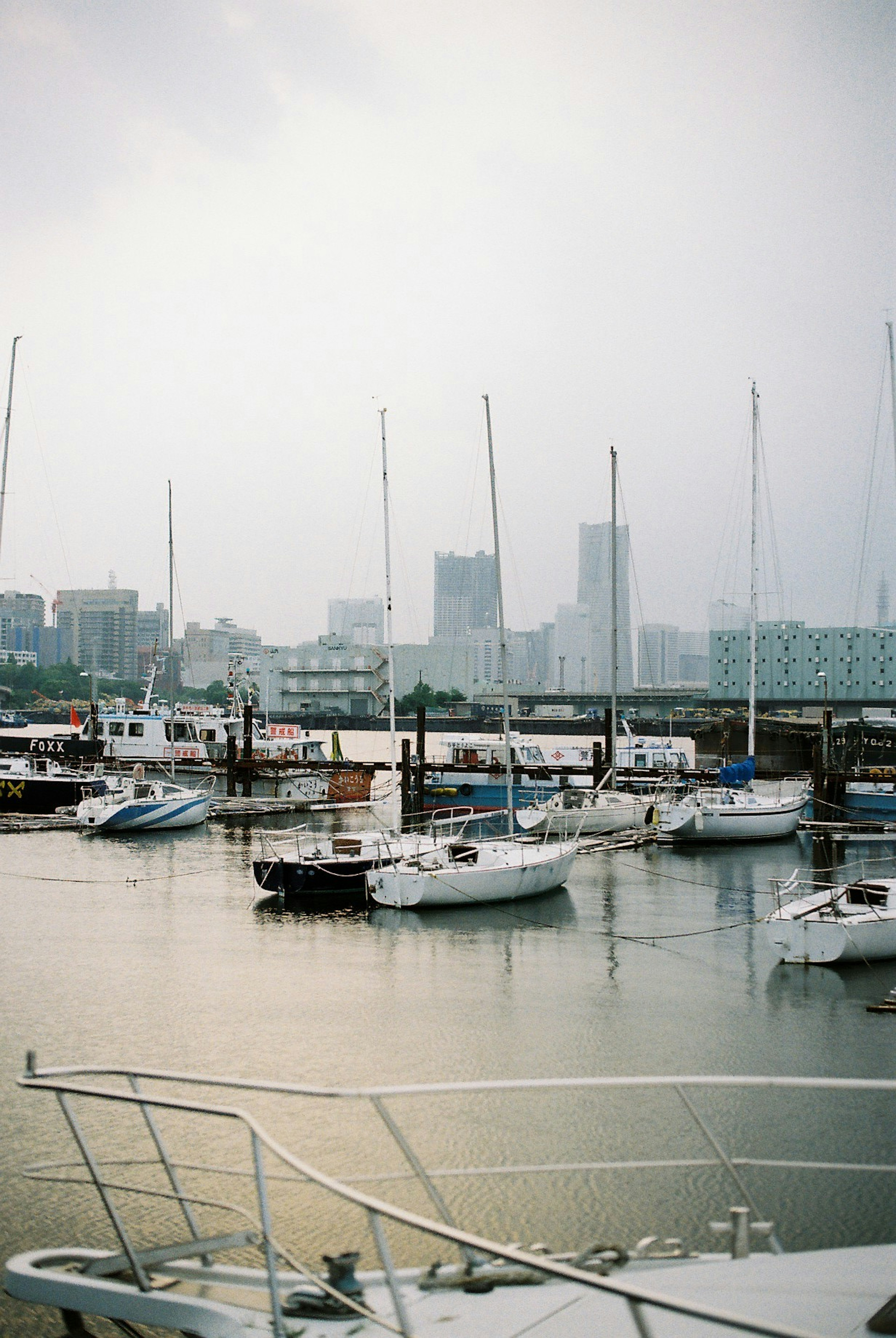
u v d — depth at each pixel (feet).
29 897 138.21
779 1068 75.82
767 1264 34.91
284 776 250.57
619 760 263.49
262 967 103.14
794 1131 64.64
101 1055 77.05
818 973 102.53
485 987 96.68
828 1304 31.63
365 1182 56.18
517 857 142.00
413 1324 33.53
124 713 277.23
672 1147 62.28
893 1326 29.43
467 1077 73.36
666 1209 54.95
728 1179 58.29
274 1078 72.79
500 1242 51.42
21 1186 56.80
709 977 101.09
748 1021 87.10
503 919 127.34
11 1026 83.61
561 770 240.53
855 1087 35.14
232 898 138.82
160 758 262.26
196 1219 53.06
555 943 115.24
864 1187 57.36
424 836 157.79
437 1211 53.78
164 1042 80.12
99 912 128.88
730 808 189.26
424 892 130.62
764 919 119.14
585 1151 61.52
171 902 135.85
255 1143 36.09
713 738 311.06
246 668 299.99
